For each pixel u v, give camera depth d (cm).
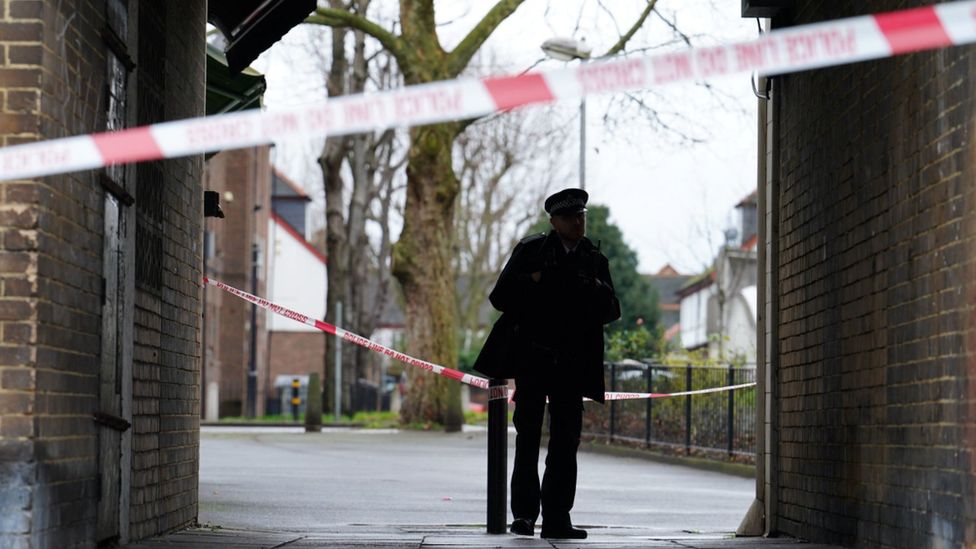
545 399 1234
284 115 613
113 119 945
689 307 11438
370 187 7244
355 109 610
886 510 963
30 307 768
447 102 605
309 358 11656
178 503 1205
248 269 8631
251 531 1270
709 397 3030
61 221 813
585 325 1212
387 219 7875
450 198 4609
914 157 900
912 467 904
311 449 3391
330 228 6372
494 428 1280
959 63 816
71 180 832
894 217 944
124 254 977
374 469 2622
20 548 759
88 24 870
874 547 992
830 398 1122
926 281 874
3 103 770
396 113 609
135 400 1027
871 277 1000
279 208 12431
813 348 1181
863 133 1023
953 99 826
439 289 4606
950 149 831
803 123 1220
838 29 582
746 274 6688
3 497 762
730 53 589
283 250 11881
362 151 6812
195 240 1273
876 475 987
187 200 1230
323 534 1234
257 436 4172
